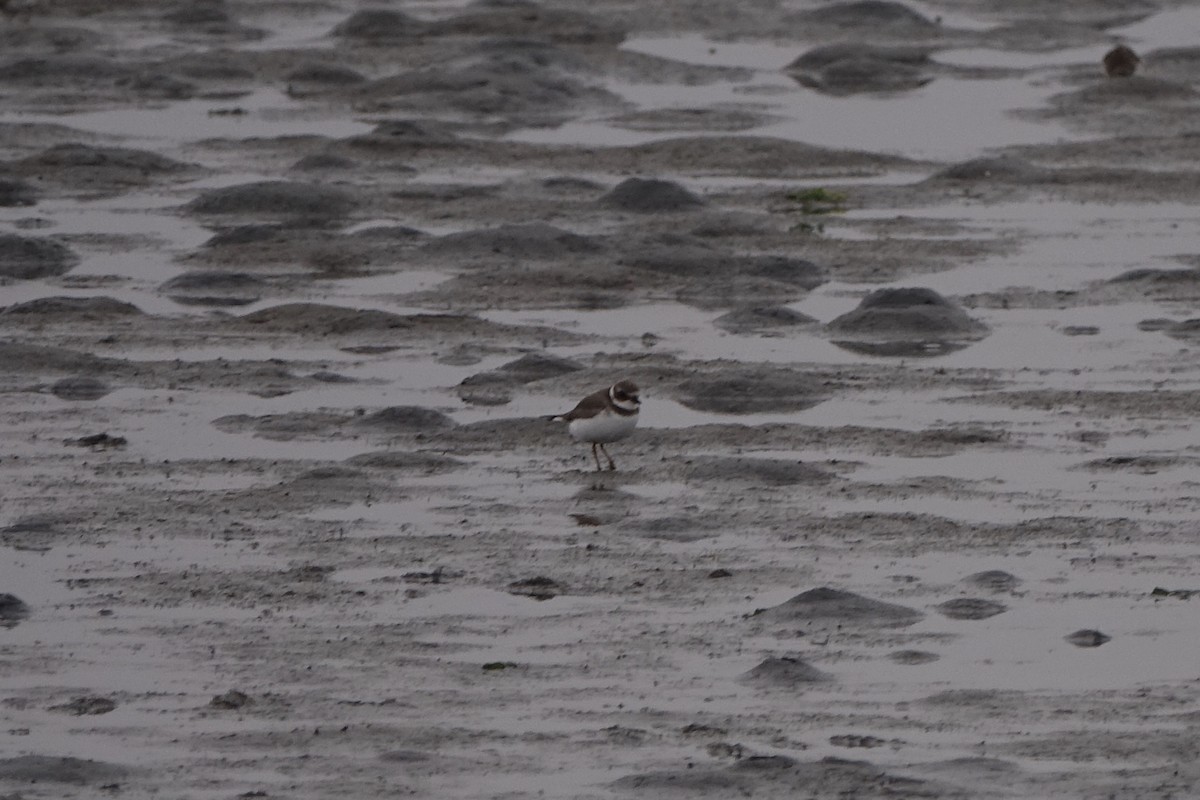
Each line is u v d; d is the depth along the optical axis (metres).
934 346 29.45
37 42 59.03
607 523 21.86
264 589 20.00
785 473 23.36
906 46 59.66
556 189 40.62
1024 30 62.06
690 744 16.53
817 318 31.09
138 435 25.23
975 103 51.00
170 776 15.99
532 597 19.78
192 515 22.19
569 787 15.73
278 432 25.36
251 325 30.55
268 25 63.88
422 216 38.44
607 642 18.66
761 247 35.72
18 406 26.50
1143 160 43.91
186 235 37.00
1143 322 30.66
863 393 26.91
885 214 38.62
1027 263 34.62
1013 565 20.58
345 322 30.47
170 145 45.88
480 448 24.64
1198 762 16.12
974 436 24.80
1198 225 37.62
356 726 16.89
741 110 50.00
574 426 23.42
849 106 50.72
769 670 17.92
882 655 18.36
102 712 17.23
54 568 20.59
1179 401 26.33
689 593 19.86
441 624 19.09
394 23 60.75
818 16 63.09
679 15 63.97
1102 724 16.88
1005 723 16.92
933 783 15.71
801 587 19.97
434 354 29.08
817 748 16.44
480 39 57.41
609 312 31.55
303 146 45.28
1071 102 50.44
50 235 36.88
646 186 38.91
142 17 64.12
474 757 16.28
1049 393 26.75
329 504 22.55
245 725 16.94
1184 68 54.91
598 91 51.59
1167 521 21.81
